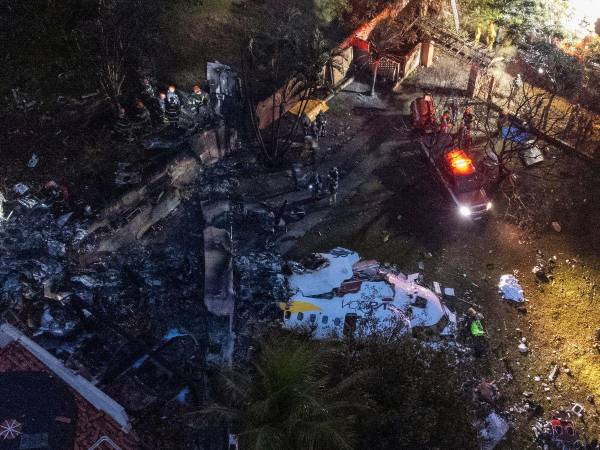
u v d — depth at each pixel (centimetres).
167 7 3231
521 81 3428
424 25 3597
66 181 2562
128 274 2416
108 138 2711
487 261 2786
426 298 2530
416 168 3070
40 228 2397
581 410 2391
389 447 1753
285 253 2670
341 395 1805
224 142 2850
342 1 3541
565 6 3931
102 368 2097
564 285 2750
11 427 1700
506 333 2577
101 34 2762
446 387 1870
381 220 2858
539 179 3095
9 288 2203
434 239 2825
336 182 2881
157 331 2267
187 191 2739
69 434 1747
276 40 3244
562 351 2550
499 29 3719
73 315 2197
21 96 2745
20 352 1945
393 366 1891
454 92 3450
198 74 3022
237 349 2269
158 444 1934
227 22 3288
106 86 2741
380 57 3366
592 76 3569
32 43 2945
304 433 1681
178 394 2077
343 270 2578
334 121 3228
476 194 2859
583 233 2920
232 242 2605
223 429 1994
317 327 2386
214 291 2369
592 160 3167
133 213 2509
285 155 2988
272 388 1759
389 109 3325
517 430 2323
